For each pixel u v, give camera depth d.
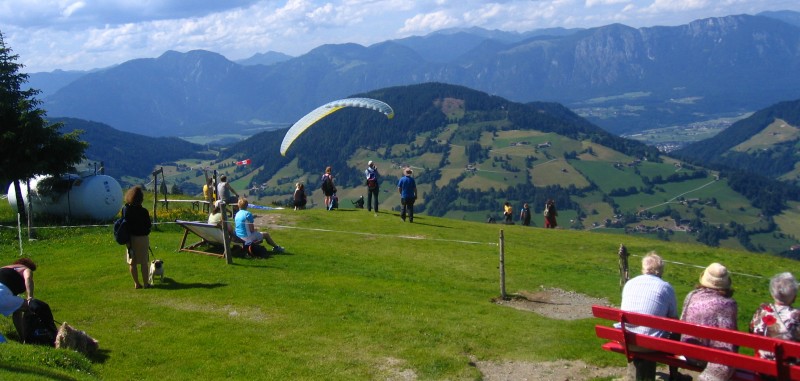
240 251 20.70
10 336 11.60
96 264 19.42
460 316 14.64
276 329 13.17
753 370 8.27
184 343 12.23
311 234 27.19
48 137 27.14
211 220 21.09
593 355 12.09
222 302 15.05
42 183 28.38
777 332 8.96
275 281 17.28
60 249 22.34
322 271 19.11
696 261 28.86
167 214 30.36
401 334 13.01
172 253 20.73
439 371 11.09
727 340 8.41
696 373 11.04
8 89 27.03
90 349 11.29
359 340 12.59
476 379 10.82
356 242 25.67
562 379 10.94
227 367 11.04
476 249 25.58
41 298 15.34
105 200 28.84
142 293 15.80
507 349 12.38
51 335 11.43
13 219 28.77
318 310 14.57
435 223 32.97
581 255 26.75
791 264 30.03
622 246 18.86
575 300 17.78
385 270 20.08
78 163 28.80
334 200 37.28
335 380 10.61
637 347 9.92
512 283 19.48
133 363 11.12
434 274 20.11
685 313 9.53
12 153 26.38
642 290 9.98
